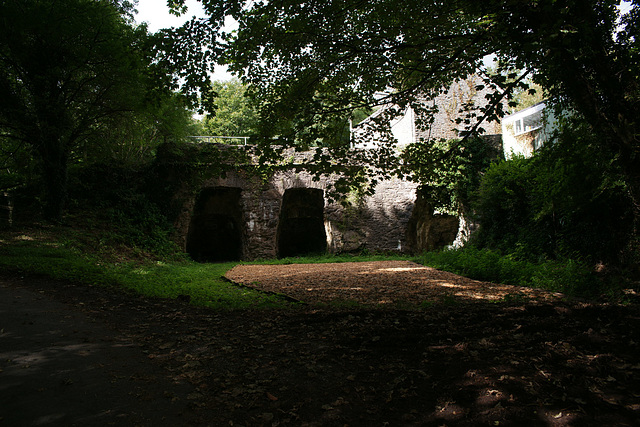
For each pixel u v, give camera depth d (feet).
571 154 35.58
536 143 65.00
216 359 15.19
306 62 24.75
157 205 66.59
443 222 79.10
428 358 14.53
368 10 23.17
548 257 47.57
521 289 34.06
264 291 31.50
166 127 60.80
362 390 12.34
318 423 10.44
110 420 10.20
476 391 11.69
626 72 18.63
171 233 66.28
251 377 13.41
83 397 11.40
